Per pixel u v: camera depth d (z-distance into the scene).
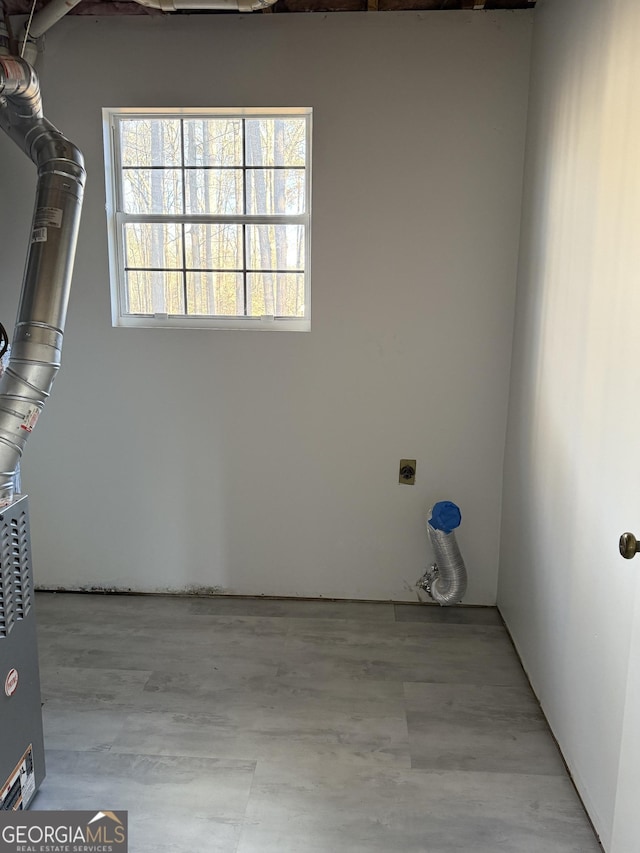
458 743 2.23
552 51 2.45
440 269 2.96
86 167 2.98
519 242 2.90
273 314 3.14
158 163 3.06
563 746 2.15
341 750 2.20
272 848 1.80
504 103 2.80
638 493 1.61
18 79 2.24
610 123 1.87
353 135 2.87
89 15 2.85
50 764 2.12
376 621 3.07
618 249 1.79
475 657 2.77
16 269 3.06
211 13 2.81
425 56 2.79
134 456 3.23
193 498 3.25
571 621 2.10
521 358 2.82
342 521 3.21
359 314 3.02
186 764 2.13
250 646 2.84
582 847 1.81
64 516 3.31
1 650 1.74
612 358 1.81
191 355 3.11
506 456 3.06
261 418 3.14
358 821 1.90
